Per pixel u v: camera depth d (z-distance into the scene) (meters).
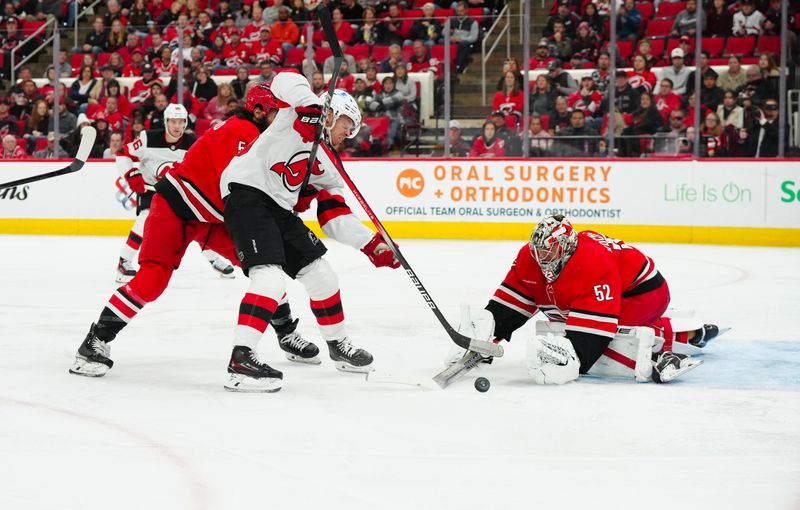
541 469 4.27
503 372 6.37
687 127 15.93
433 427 4.96
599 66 16.17
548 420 5.10
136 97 17.88
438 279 11.52
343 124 6.11
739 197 15.48
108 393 5.73
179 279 11.52
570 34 16.88
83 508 3.77
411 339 7.64
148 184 10.91
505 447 4.61
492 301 6.38
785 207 15.28
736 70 15.77
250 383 5.75
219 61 18.33
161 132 10.81
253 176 5.85
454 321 8.51
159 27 18.66
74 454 4.48
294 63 17.92
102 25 19.62
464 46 16.89
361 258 13.77
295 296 10.03
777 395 5.68
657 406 5.41
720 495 3.93
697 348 6.77
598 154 16.27
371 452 4.52
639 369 5.97
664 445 4.64
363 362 6.35
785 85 15.52
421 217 16.81
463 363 6.13
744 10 16.30
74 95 17.84
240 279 11.55
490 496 3.91
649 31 17.72
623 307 6.24
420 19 17.25
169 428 4.94
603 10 16.94
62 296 10.12
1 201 17.97
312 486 4.03
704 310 9.12
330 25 5.95
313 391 5.82
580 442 4.69
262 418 5.15
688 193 15.71
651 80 16.08
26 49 19.02
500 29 17.14
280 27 18.02
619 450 4.56
